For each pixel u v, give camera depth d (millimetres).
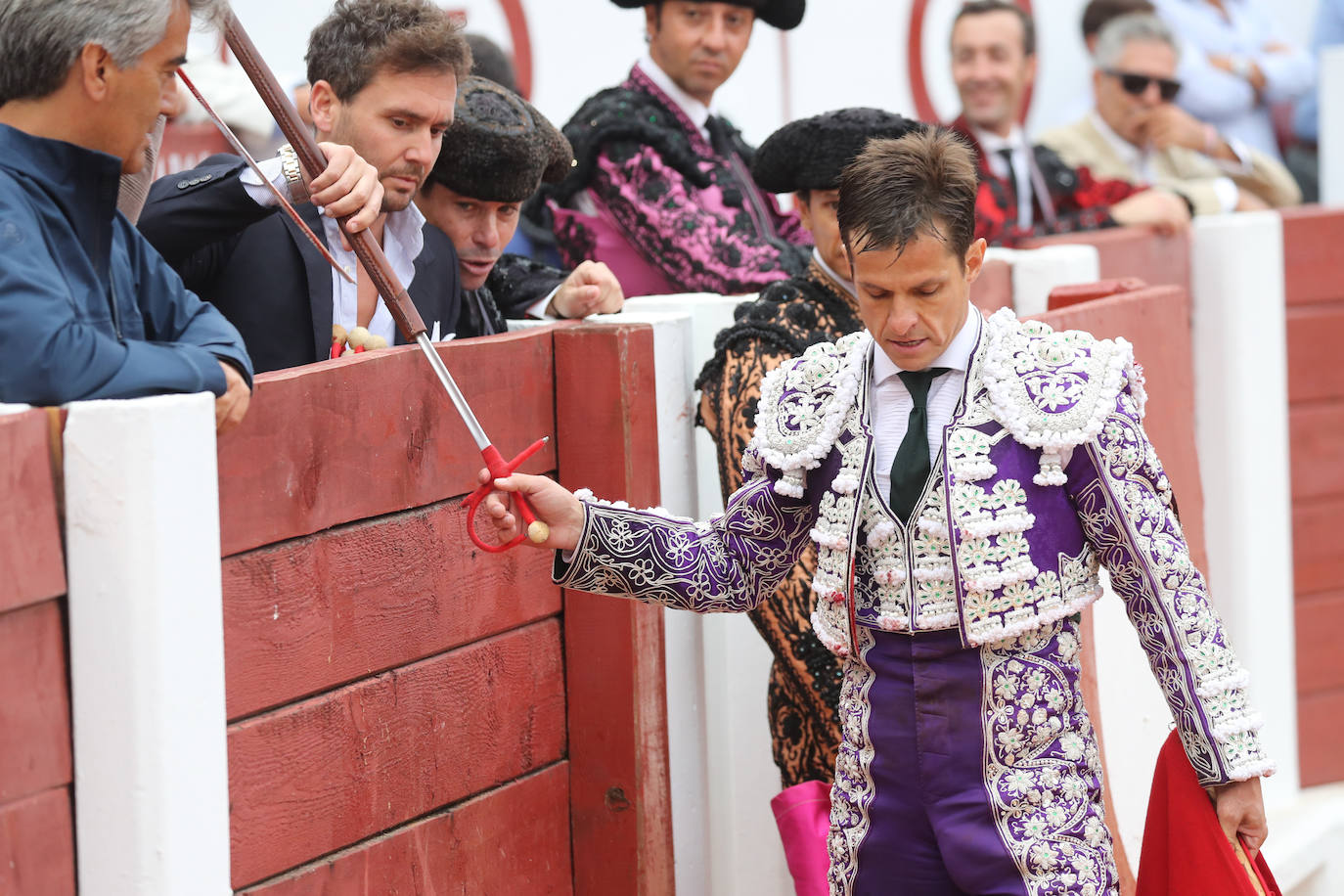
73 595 4348
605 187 8867
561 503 5297
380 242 6410
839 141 6660
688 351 7066
